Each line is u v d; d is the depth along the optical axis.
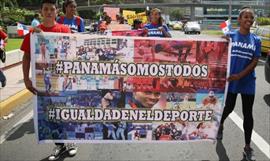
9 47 19.08
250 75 5.48
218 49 5.06
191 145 6.14
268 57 10.30
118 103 5.08
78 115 5.09
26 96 9.59
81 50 4.92
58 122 5.11
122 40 4.93
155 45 4.96
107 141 5.18
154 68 5.02
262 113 8.23
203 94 5.15
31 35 4.84
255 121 7.55
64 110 5.07
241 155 5.70
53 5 5.03
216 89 5.16
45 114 5.07
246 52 5.35
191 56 5.04
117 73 5.00
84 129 5.14
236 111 8.33
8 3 51.81
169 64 5.02
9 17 44.09
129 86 5.04
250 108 5.55
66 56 4.93
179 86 5.09
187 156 5.67
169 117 5.17
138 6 130.62
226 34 5.47
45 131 5.11
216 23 107.00
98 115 5.10
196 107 5.17
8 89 9.87
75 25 7.44
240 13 5.45
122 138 5.19
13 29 30.78
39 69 4.93
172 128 5.20
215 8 137.12
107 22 14.72
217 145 6.12
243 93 5.48
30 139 6.43
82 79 5.00
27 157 5.59
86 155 5.69
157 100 5.11
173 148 6.01
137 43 4.94
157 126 5.18
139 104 5.09
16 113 8.26
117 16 18.98
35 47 4.88
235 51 5.39
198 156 5.66
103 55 4.94
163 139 5.22
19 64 14.75
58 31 5.09
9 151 5.85
